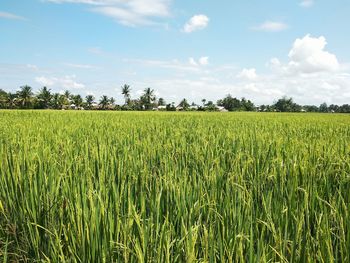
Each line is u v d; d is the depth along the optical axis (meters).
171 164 5.11
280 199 3.45
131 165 4.79
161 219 3.23
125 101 148.50
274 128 13.52
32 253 3.14
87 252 2.74
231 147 6.69
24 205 3.65
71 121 17.14
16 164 4.76
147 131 10.61
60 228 3.12
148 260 2.54
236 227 2.95
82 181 3.63
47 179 4.15
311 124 18.33
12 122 15.84
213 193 3.59
